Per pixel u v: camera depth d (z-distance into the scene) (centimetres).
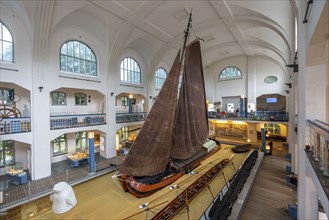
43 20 827
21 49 859
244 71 1938
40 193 725
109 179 908
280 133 1952
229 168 1070
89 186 830
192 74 913
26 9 785
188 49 875
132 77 1534
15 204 648
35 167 891
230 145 1694
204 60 2031
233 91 2022
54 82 981
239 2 890
